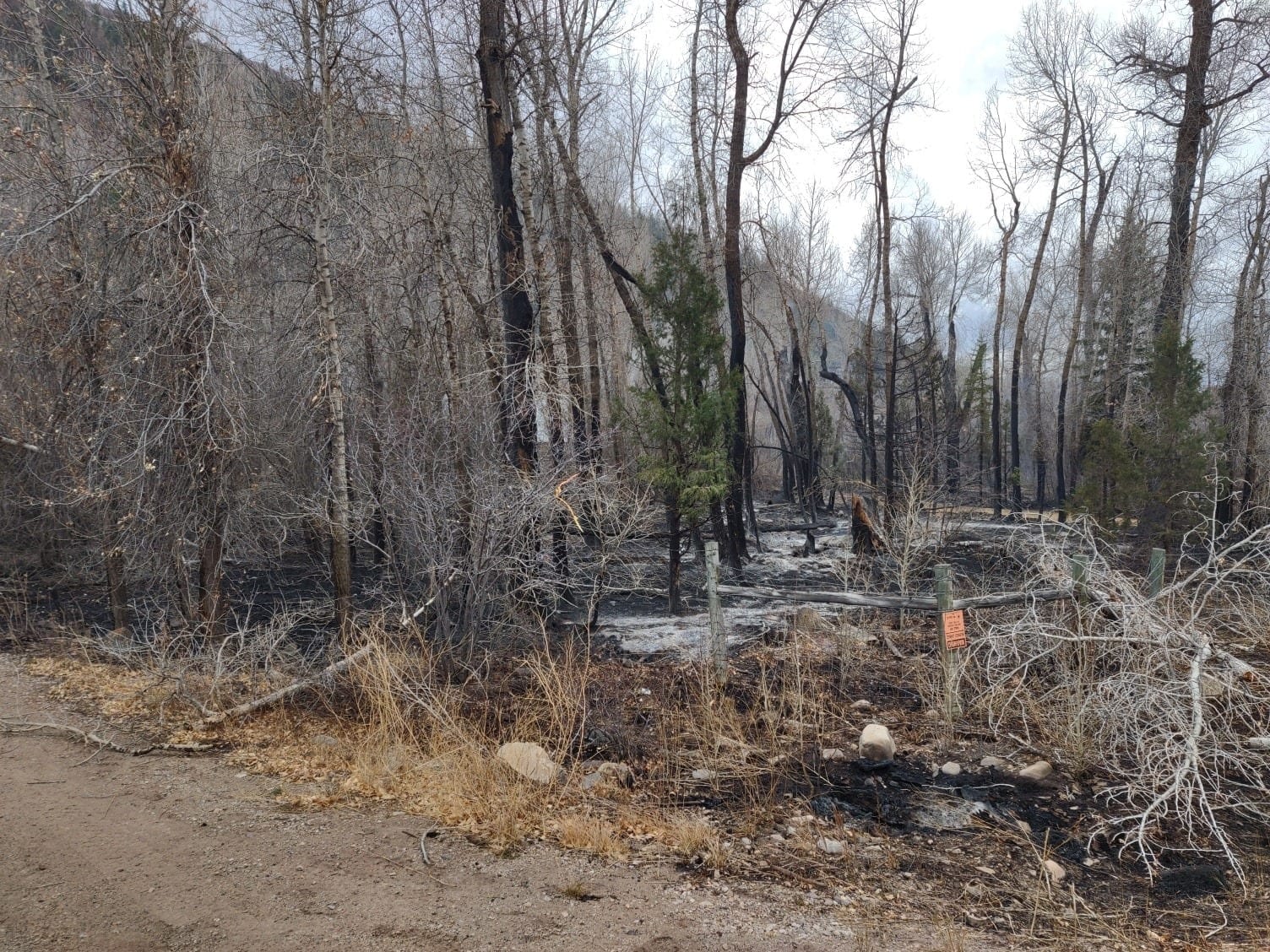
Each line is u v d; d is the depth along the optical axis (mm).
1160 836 4969
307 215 8703
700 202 15898
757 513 27141
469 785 5188
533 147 16984
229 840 4391
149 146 7754
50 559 12539
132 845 4285
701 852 4574
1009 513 27516
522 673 7867
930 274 37156
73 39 8211
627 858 4434
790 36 14766
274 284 9125
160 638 7391
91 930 3512
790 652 8586
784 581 13164
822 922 3832
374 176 9703
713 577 7418
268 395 8938
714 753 6133
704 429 10180
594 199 21031
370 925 3598
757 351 33969
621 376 20266
